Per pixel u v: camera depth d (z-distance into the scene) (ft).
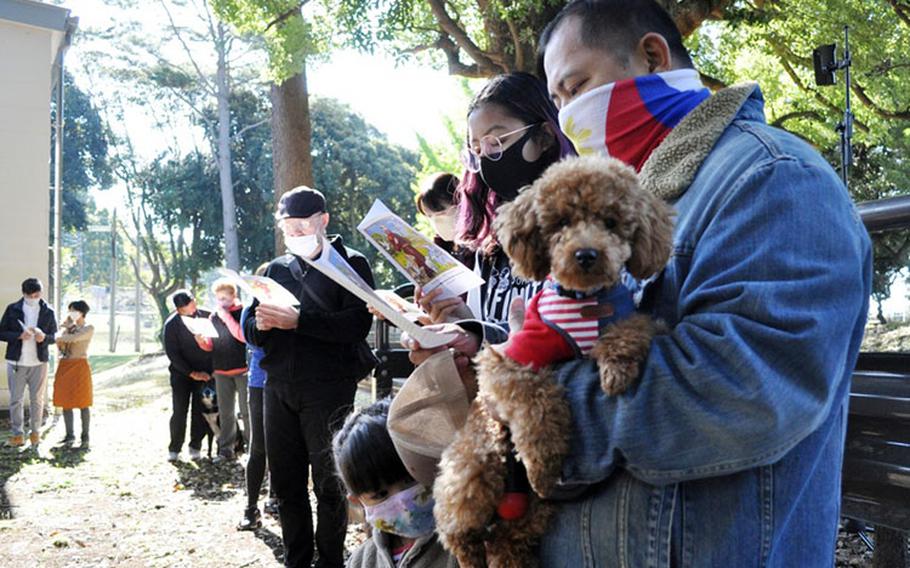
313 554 16.42
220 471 29.12
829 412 4.31
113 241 151.43
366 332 14.83
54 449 34.45
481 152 7.71
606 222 4.22
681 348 3.99
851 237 4.13
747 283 3.92
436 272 7.78
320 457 14.94
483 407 4.84
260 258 125.39
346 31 35.86
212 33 110.22
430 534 6.80
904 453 7.14
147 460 31.55
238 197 124.16
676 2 29.12
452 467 4.78
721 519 4.12
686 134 4.77
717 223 4.23
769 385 3.72
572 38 5.31
